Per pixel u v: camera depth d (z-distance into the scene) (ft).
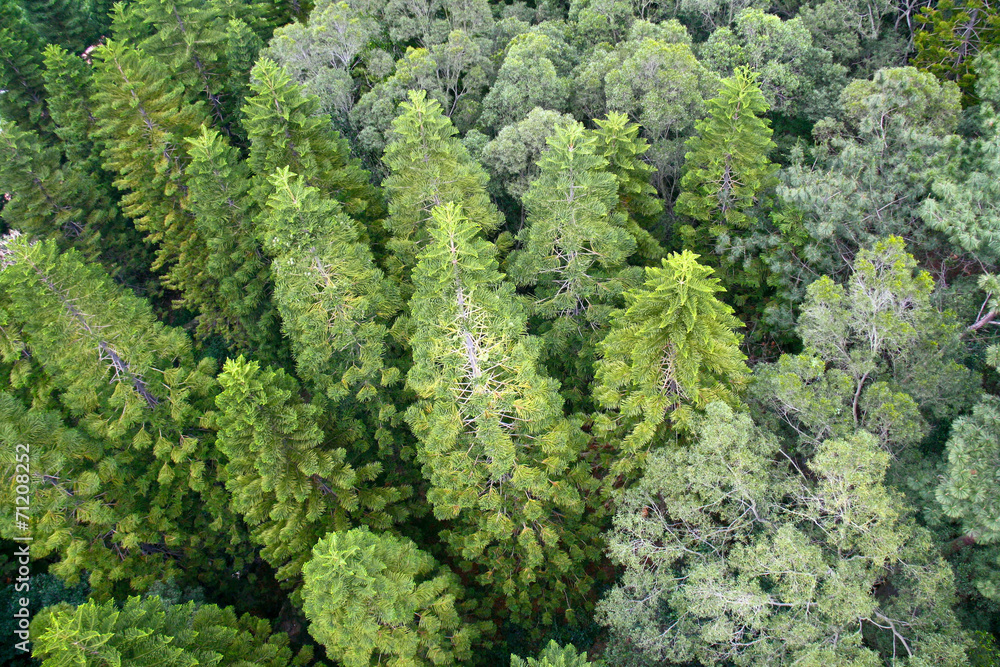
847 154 71.51
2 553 71.51
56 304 58.49
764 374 54.49
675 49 88.43
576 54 115.55
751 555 44.50
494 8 143.33
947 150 67.97
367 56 116.06
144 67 84.23
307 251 59.41
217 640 46.60
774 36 96.32
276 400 52.08
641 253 77.77
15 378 67.26
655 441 52.26
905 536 43.52
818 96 95.55
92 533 61.21
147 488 64.69
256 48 102.01
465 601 61.21
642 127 100.27
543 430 54.70
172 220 87.92
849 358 53.42
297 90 70.33
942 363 52.03
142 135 86.02
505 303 54.49
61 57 98.37
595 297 70.28
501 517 53.57
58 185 92.12
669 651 46.24
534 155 87.56
